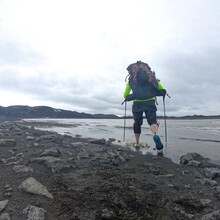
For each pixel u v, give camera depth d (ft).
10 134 16.15
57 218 5.16
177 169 9.01
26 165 8.28
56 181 6.98
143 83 12.57
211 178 8.02
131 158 10.63
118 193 6.28
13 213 5.23
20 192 6.12
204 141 15.70
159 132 21.86
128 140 16.03
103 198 5.98
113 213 5.31
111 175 7.82
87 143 13.80
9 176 7.23
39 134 17.20
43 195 5.99
